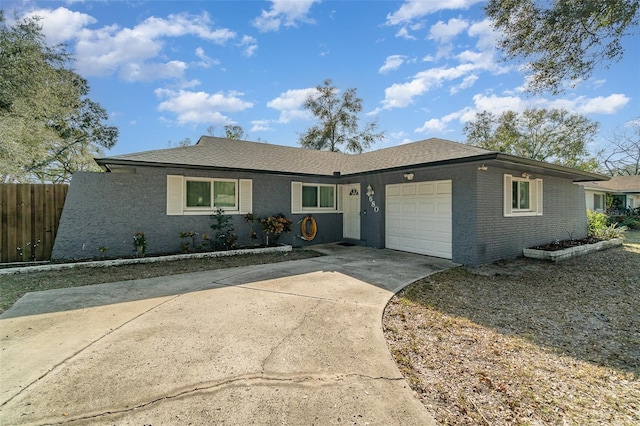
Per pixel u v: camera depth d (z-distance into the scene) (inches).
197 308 182.2
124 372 113.6
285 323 161.0
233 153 429.4
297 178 437.1
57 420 88.7
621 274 281.1
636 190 891.4
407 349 138.3
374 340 142.9
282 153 504.7
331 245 446.3
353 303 192.7
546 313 188.1
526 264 313.3
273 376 112.4
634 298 216.5
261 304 189.8
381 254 366.9
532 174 371.2
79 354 126.8
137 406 95.2
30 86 513.3
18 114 491.5
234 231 386.3
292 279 249.6
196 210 361.1
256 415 92.1
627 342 151.3
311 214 453.1
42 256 308.8
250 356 126.6
